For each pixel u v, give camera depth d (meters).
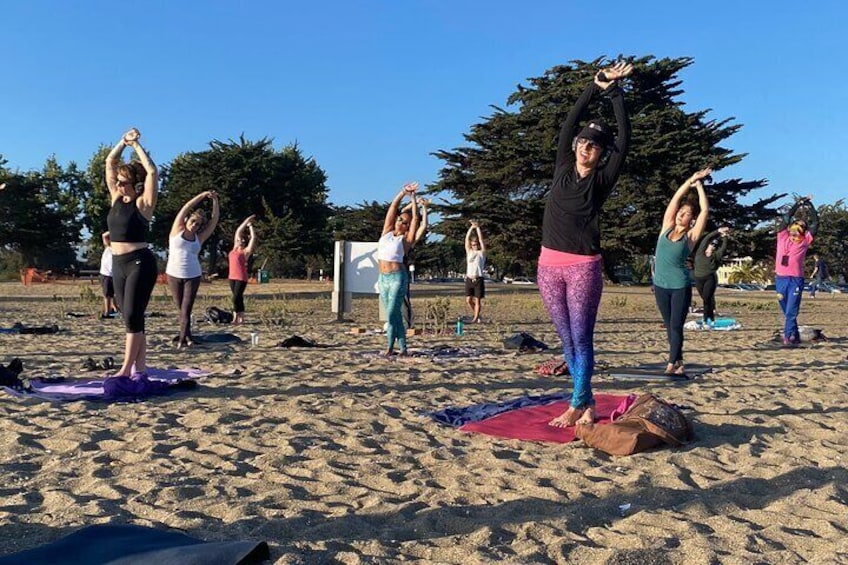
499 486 3.92
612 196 36.16
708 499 3.71
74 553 2.82
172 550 2.79
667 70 38.06
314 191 65.50
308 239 61.47
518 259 39.53
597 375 7.89
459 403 6.23
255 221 60.84
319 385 6.91
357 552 3.00
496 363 8.72
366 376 7.48
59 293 27.89
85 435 4.85
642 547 3.06
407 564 2.89
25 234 56.28
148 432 4.96
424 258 77.62
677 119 37.00
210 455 4.46
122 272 6.55
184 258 9.91
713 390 6.87
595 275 5.16
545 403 6.20
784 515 3.49
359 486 3.93
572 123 5.30
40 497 3.67
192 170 62.00
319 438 4.91
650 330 14.17
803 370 8.34
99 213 63.84
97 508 3.47
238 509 3.49
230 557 2.73
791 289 11.31
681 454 4.58
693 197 7.93
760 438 5.05
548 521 3.36
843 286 60.72
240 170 60.62
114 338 11.09
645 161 34.72
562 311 5.28
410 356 9.14
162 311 17.41
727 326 14.66
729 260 38.66
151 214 6.68
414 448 4.71
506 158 36.25
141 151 6.48
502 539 3.18
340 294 15.24
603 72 5.13
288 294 29.25
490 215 35.47
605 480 4.05
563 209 5.18
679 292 7.66
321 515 3.47
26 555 2.79
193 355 9.16
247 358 8.90
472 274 15.41
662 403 4.98
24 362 8.39
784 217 11.48
